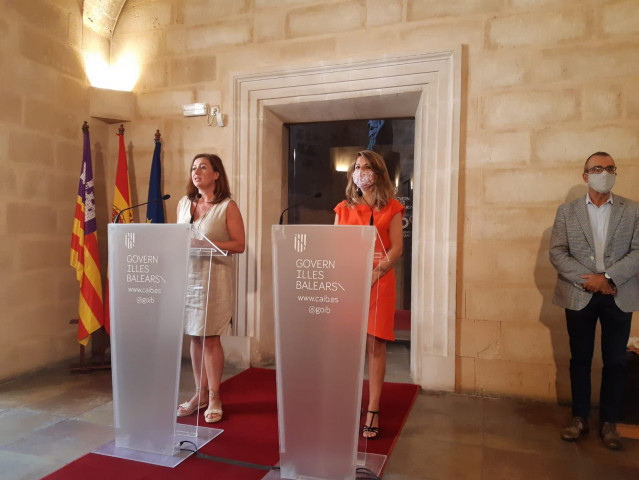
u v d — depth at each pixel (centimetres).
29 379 381
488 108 358
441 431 286
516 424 299
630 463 246
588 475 232
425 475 231
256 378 383
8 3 371
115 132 467
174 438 242
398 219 275
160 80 452
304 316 212
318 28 402
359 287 204
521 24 352
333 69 394
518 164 351
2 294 369
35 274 397
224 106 430
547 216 345
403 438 275
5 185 371
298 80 404
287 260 213
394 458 249
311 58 404
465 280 362
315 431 211
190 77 441
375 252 256
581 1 340
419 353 372
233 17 428
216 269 286
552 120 345
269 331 436
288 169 480
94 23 451
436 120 368
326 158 482
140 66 459
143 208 454
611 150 332
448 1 368
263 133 421
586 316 271
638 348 292
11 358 376
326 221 480
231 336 422
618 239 267
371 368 274
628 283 264
